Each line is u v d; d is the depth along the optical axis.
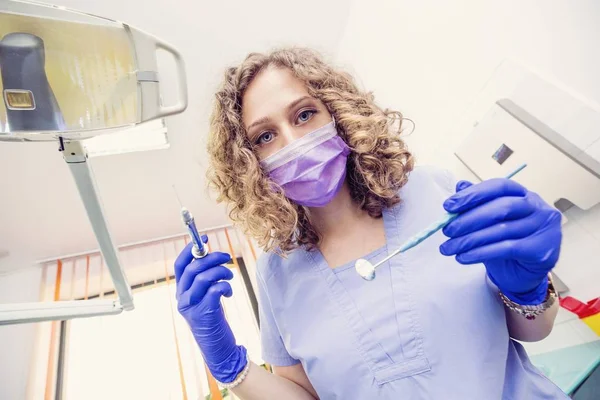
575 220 0.93
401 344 0.64
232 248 2.50
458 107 1.23
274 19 1.48
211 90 1.51
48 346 1.83
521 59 1.00
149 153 1.74
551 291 0.56
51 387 1.70
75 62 0.32
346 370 0.67
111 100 0.35
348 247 0.77
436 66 1.28
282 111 0.73
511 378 0.66
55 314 0.47
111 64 0.34
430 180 0.83
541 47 0.94
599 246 0.89
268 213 0.74
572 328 0.97
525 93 0.99
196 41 1.40
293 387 0.81
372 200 0.78
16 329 1.74
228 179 0.82
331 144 0.74
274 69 0.76
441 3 1.20
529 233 0.48
